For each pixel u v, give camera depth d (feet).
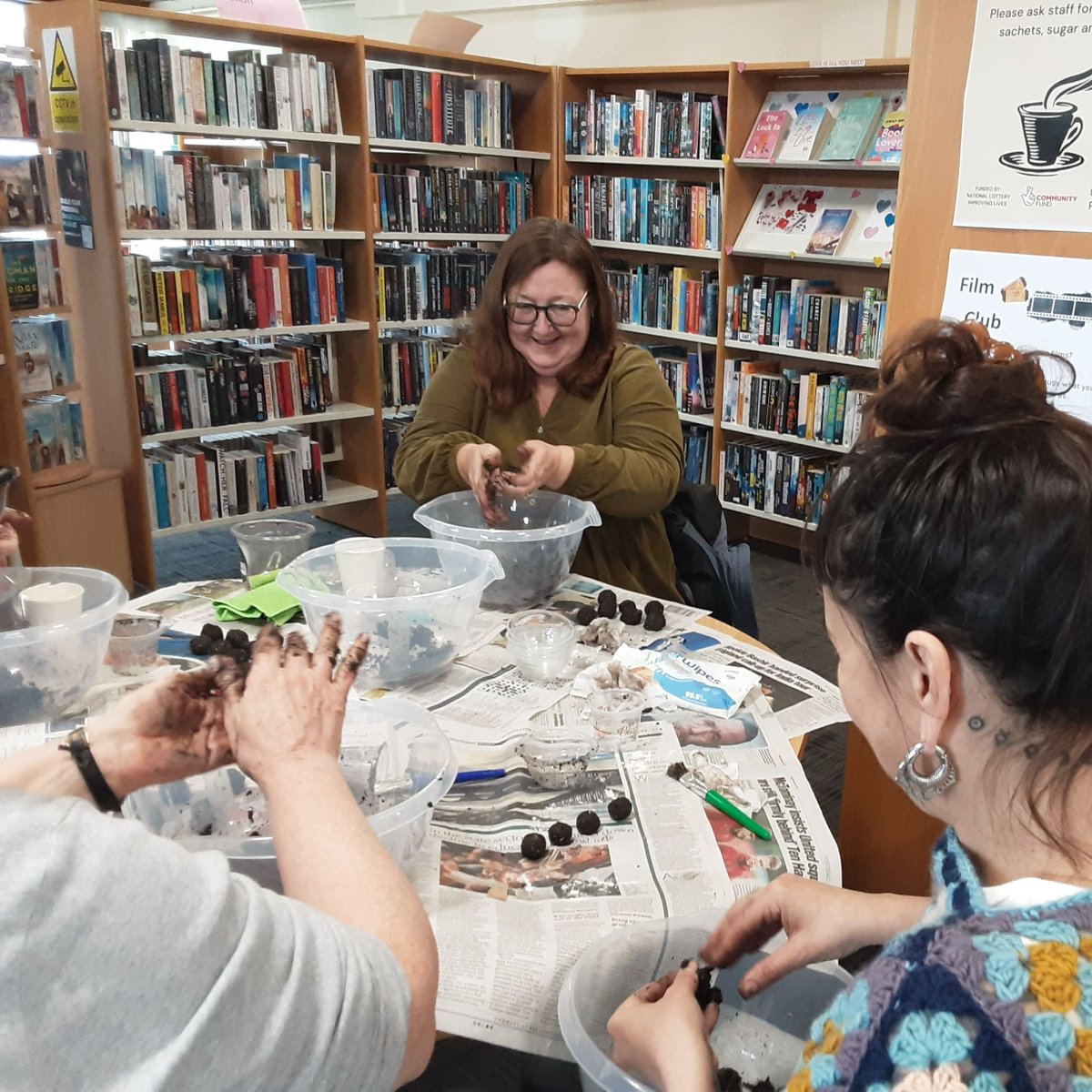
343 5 20.17
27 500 10.69
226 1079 1.71
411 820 3.05
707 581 7.08
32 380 11.02
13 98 10.50
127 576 11.96
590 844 3.50
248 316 12.50
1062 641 1.72
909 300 5.05
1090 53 4.20
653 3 14.61
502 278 6.60
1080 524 1.71
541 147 14.99
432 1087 5.03
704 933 3.12
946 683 1.86
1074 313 4.48
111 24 11.02
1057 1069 1.57
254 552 5.82
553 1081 4.03
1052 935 1.69
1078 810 1.87
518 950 2.99
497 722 4.31
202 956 1.70
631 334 15.52
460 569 5.31
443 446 6.72
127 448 11.79
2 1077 1.64
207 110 11.51
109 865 1.69
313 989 1.83
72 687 4.28
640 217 14.38
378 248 14.82
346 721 3.79
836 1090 1.69
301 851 2.22
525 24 16.56
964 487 1.80
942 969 1.67
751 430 13.75
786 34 13.14
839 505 2.03
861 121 11.86
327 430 14.61
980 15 4.49
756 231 13.21
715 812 3.69
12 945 1.60
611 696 4.47
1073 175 4.36
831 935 2.99
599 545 6.73
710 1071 2.42
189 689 2.61
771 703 4.52
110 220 10.95
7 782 2.46
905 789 2.11
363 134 12.69
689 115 13.39
